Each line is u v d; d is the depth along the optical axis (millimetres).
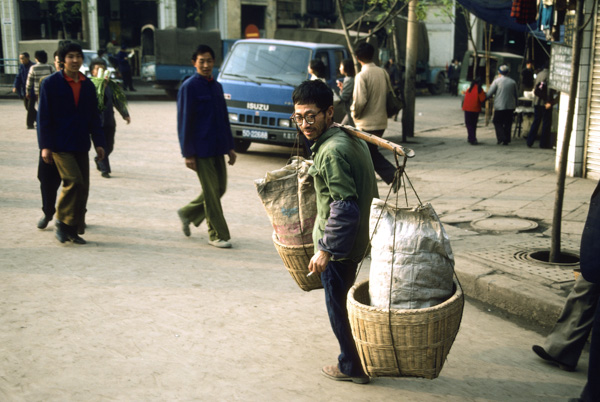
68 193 5723
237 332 4152
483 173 9820
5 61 25500
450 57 37000
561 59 9219
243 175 9719
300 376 3586
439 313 2752
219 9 31938
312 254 3561
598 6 8484
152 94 24609
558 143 9672
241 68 11125
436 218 2979
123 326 4160
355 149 3152
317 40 22906
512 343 4176
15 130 13547
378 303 3004
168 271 5293
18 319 4195
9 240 5980
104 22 30109
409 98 14078
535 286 4715
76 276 5062
